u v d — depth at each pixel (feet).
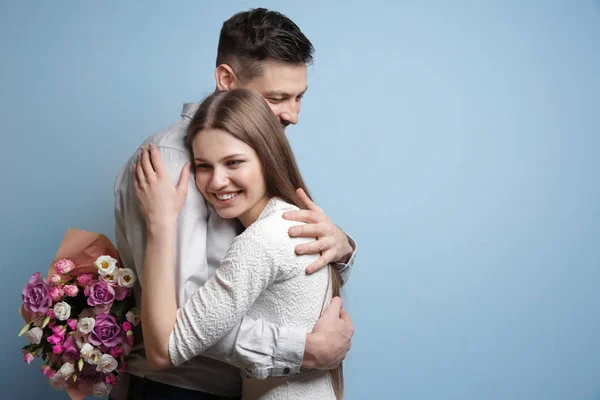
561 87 10.66
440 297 10.18
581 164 10.69
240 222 5.52
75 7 9.10
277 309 4.92
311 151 9.80
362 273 9.93
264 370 4.84
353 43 9.98
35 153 8.92
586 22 10.75
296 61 5.98
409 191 10.09
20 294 8.85
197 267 5.07
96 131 9.02
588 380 10.71
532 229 10.52
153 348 4.75
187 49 9.32
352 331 5.20
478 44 10.37
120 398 5.92
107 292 5.43
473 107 10.32
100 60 9.11
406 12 10.15
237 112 5.01
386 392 10.00
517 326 10.46
